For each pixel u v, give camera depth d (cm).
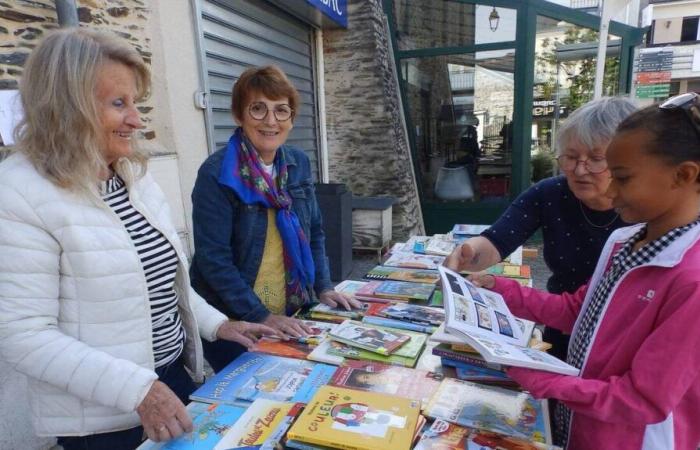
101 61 102
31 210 98
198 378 151
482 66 616
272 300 181
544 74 629
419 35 626
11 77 213
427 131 664
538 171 665
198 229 167
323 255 212
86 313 107
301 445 97
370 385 127
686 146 80
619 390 87
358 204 527
